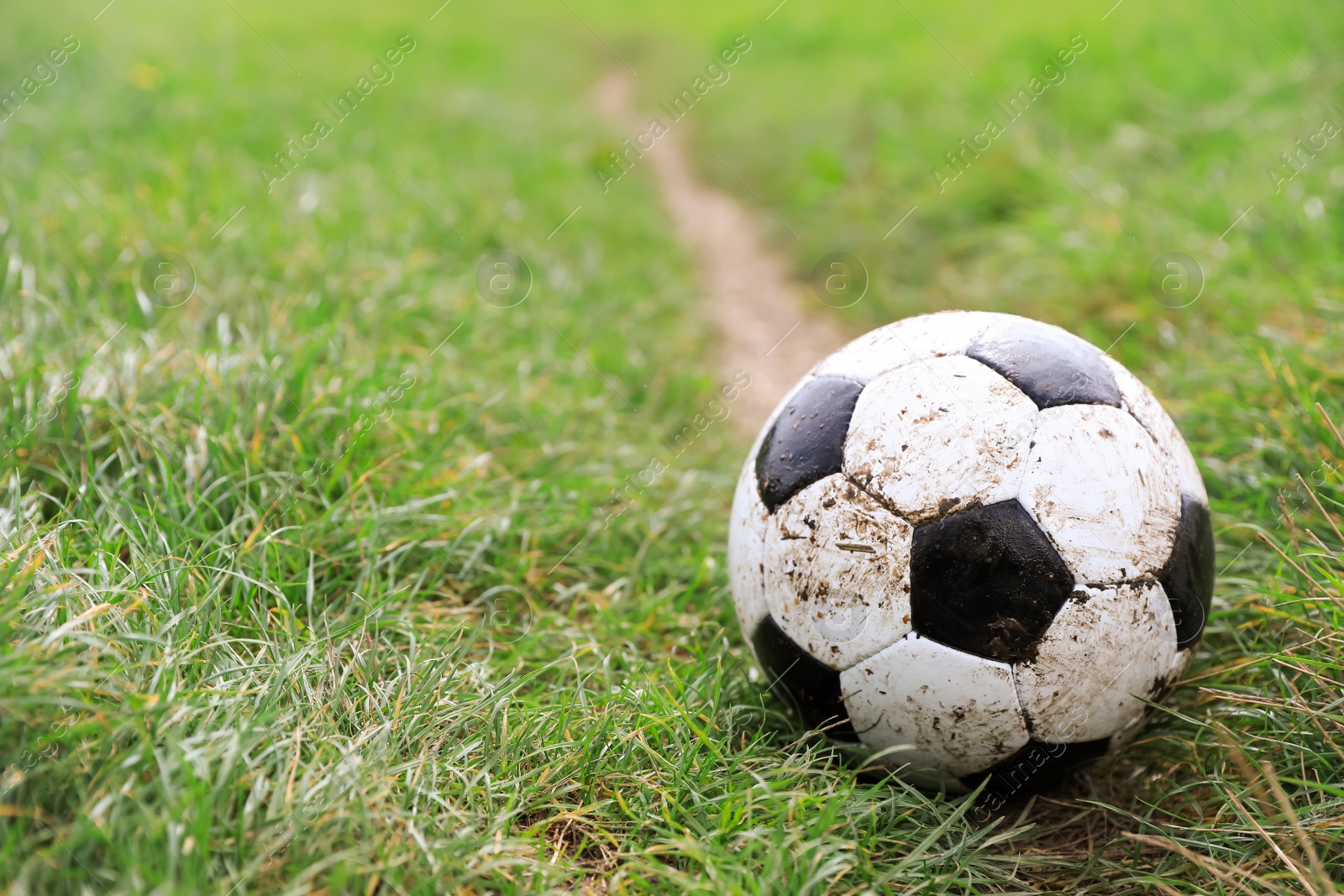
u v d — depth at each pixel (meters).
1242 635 0.91
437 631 0.92
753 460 0.85
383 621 0.90
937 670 0.79
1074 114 1.80
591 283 1.65
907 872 0.79
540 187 2.02
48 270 1.16
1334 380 1.01
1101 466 0.79
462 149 2.13
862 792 0.81
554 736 0.84
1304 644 0.84
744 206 2.18
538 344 1.38
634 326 1.54
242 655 0.85
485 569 1.00
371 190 1.68
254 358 1.04
